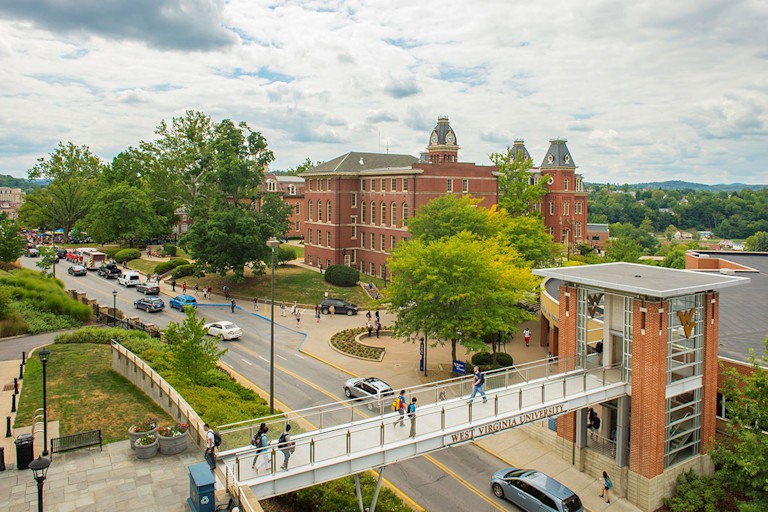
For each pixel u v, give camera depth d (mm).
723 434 26609
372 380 32375
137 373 28953
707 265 52438
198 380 29250
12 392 27672
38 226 115750
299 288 63719
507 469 24156
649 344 23375
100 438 21156
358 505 20156
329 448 18969
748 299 38500
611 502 24047
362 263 74562
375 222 71688
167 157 88875
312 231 79562
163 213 103188
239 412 26375
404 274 37438
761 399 21375
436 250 36125
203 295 63125
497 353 39094
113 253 88875
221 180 63938
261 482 17125
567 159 97062
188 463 20109
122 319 48062
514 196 73688
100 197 92562
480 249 37219
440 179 64562
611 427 26953
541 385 22688
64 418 24266
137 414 24859
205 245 62438
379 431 20297
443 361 40531
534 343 46094
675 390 24344
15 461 20125
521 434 30312
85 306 48312
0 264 63125
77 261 84062
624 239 73000
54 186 108375
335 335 46438
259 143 66312
